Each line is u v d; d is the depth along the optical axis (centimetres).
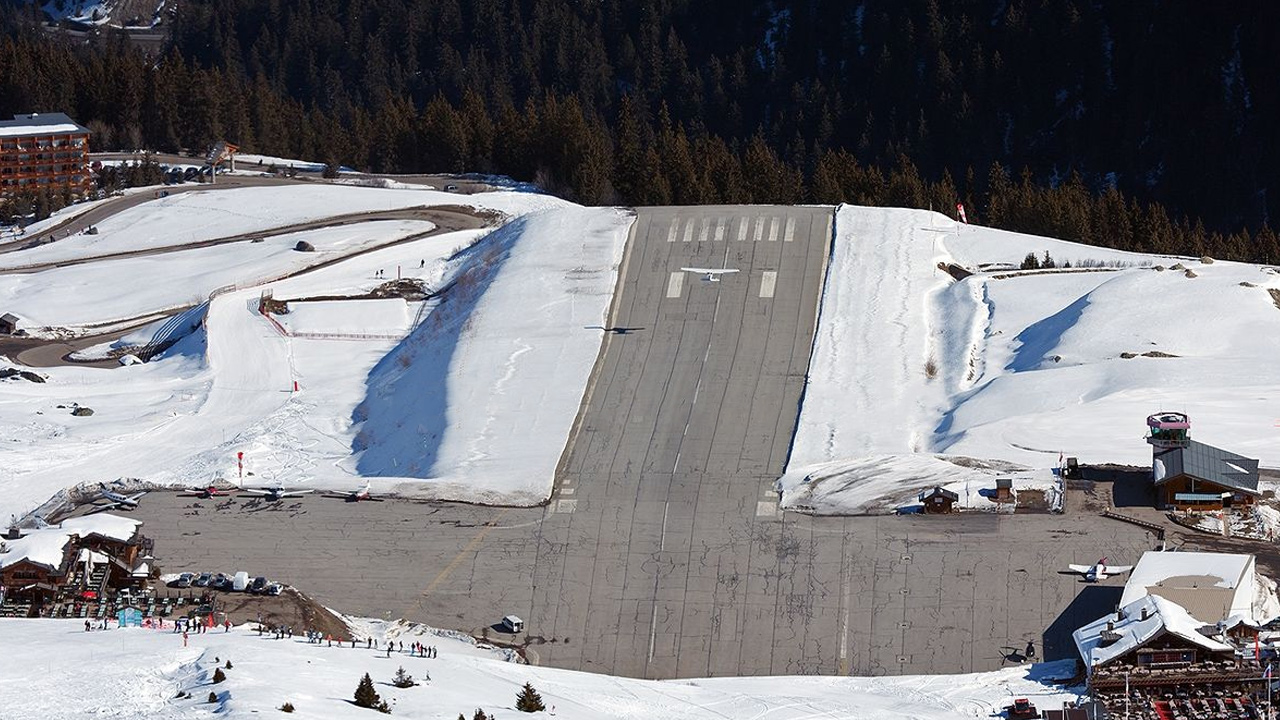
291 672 12719
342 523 17600
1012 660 14850
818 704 13562
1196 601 14462
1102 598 15450
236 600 15625
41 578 15425
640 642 15600
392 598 16262
